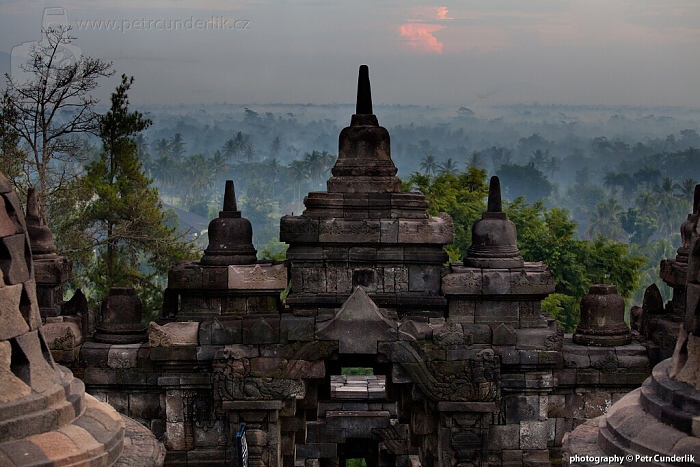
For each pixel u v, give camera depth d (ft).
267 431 60.44
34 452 29.78
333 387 88.22
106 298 65.31
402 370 59.62
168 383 62.03
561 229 136.77
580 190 415.03
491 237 64.23
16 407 30.32
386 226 65.36
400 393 64.34
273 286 63.46
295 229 65.72
